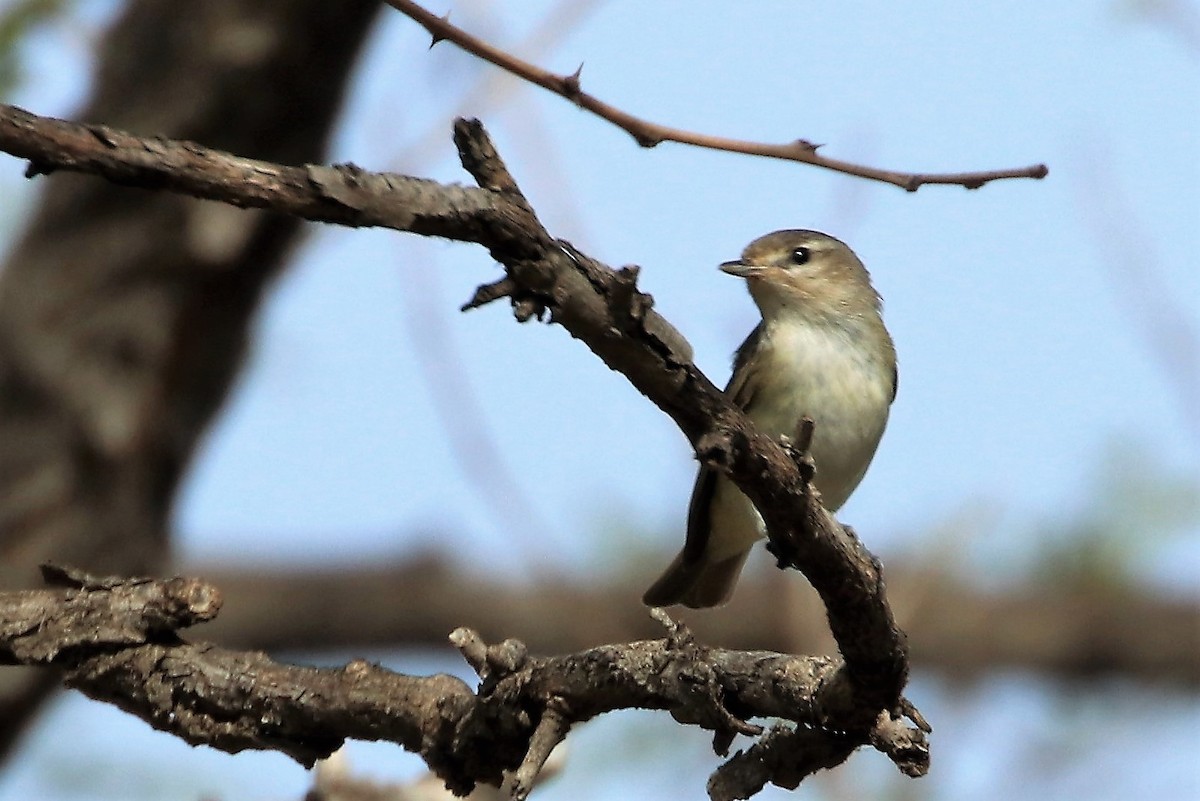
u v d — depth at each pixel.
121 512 11.34
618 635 15.47
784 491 6.23
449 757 6.90
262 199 5.42
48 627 7.12
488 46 6.78
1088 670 16.62
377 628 17.28
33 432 11.11
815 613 12.34
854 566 6.31
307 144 11.02
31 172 5.34
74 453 11.14
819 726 6.56
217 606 7.15
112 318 11.09
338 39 10.62
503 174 5.64
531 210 5.65
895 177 7.07
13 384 11.08
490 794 7.82
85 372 11.10
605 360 5.97
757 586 16.45
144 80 10.75
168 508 11.66
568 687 6.66
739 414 6.17
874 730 6.52
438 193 5.52
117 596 7.16
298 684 7.02
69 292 11.05
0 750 11.64
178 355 11.19
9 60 10.38
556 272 5.69
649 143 6.92
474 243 5.64
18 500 11.10
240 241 11.01
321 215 5.50
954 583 16.47
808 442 6.27
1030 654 16.47
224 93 10.69
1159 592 16.58
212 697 7.04
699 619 15.98
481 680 6.79
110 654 7.12
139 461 11.29
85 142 5.31
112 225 11.02
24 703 11.40
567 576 15.38
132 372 11.18
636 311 5.80
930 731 6.56
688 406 6.09
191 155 5.39
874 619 6.32
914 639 16.48
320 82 10.78
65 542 11.18
